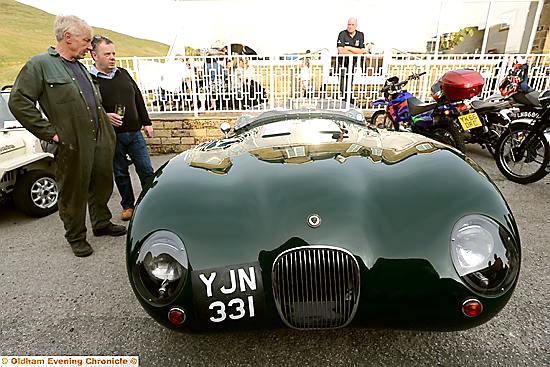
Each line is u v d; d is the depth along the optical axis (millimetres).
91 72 3150
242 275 1449
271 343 1849
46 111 2580
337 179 1667
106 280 2576
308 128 2627
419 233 1439
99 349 1900
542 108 3764
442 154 1883
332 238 1437
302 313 1478
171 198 1643
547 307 2041
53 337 2006
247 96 6883
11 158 3553
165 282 1473
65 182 2736
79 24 2539
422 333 1864
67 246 3154
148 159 3615
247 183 1709
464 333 1855
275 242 1457
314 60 7996
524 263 2508
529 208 3438
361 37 7758
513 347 1760
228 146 2332
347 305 1459
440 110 4477
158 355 1834
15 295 2430
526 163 4160
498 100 4543
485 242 1414
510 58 6879
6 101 4109
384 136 2398
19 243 3254
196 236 1486
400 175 1689
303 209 1511
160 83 6883
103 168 2963
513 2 8344
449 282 1398
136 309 2227
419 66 7707
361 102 7191
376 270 1426
